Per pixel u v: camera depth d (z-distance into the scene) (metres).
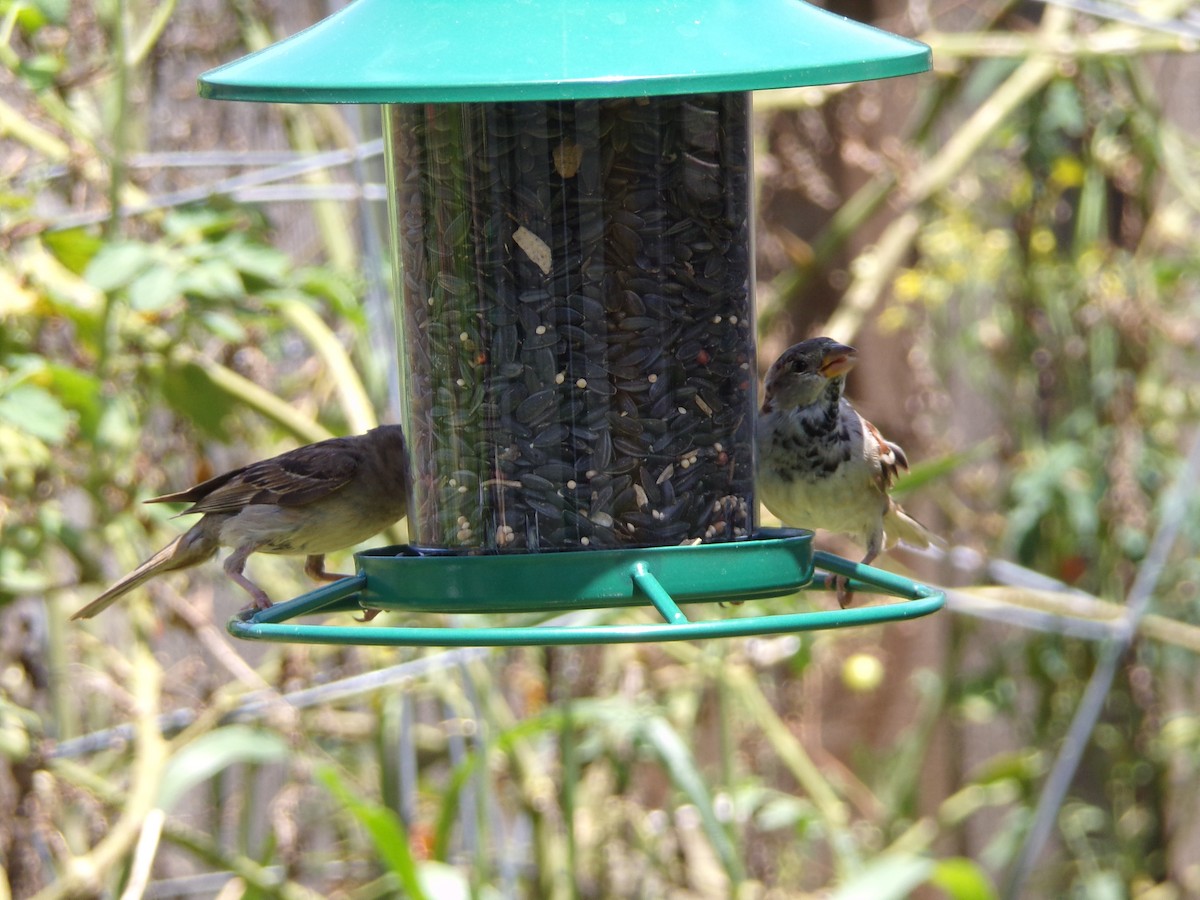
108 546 11.30
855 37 7.12
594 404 7.94
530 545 7.96
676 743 10.23
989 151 14.08
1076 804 13.73
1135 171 13.57
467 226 7.94
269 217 12.12
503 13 6.84
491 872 12.03
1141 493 13.10
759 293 13.70
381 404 11.47
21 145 11.79
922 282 13.16
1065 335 13.38
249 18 12.45
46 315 10.41
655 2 6.95
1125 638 11.93
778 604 11.75
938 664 15.06
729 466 8.16
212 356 11.62
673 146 7.95
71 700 11.05
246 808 11.91
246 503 9.10
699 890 12.05
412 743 12.06
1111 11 11.53
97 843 10.55
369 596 7.89
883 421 14.70
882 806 13.93
